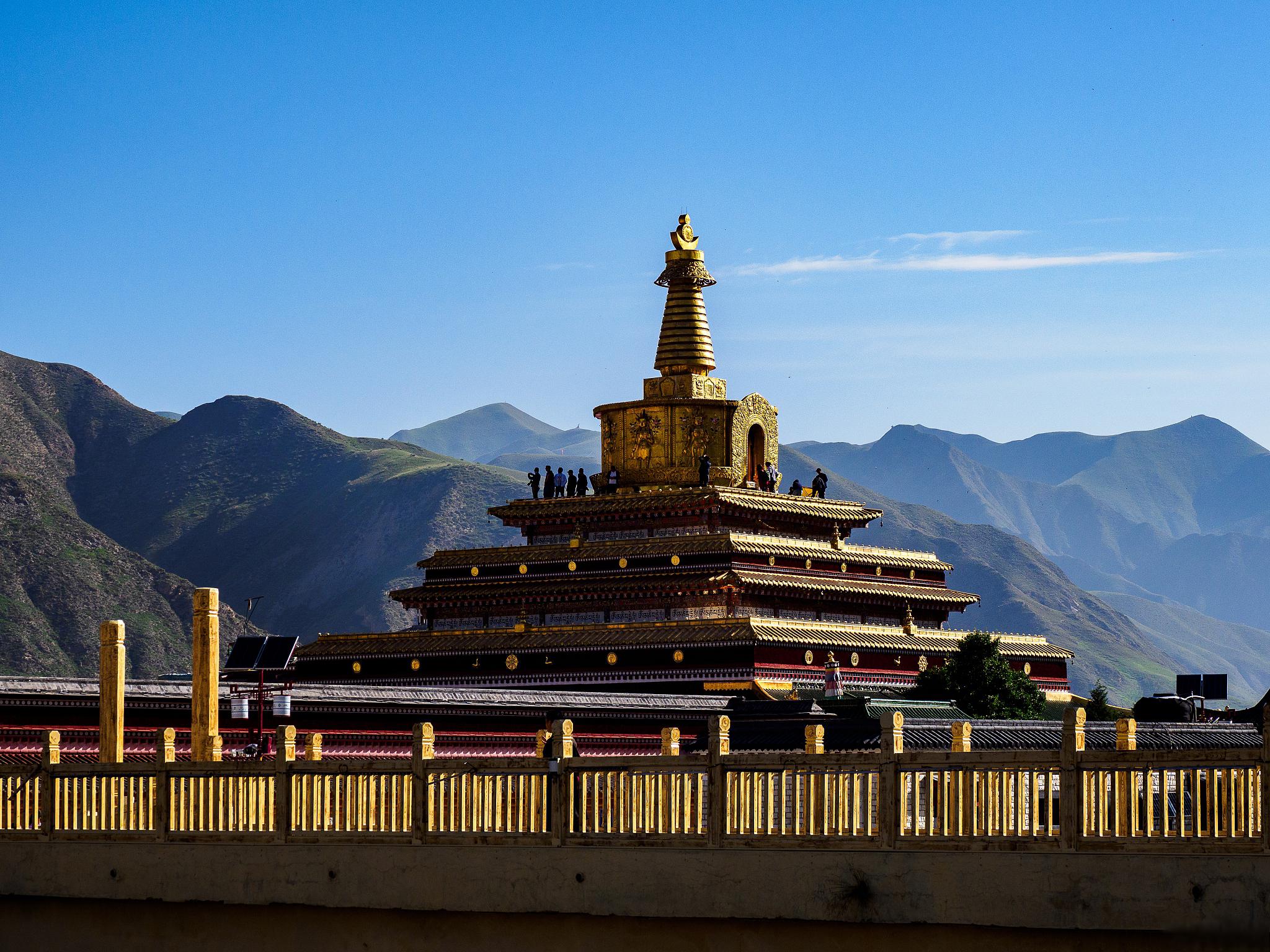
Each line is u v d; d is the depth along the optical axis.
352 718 89.56
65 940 44.78
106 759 59.16
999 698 117.75
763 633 119.69
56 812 45.75
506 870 39.78
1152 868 33.31
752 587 125.50
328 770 42.38
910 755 36.31
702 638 120.69
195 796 44.16
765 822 37.75
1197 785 33.72
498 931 39.72
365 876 41.31
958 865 35.19
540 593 132.50
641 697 103.69
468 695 94.00
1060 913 34.06
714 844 37.81
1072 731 34.66
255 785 43.62
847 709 85.94
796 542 132.75
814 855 36.59
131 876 44.25
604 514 136.50
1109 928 33.53
